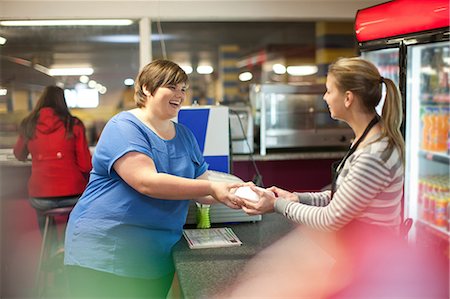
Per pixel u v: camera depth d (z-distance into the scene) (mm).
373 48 2820
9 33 4195
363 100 1707
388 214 1686
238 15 4191
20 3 3938
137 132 2033
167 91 2043
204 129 2715
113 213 2062
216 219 2432
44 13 3965
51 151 3676
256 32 7020
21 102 4309
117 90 4871
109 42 4438
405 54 2545
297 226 2375
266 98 4168
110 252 2080
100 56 4621
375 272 1682
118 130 2033
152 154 2057
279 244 2129
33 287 3854
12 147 4227
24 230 4023
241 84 7203
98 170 2102
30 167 4012
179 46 7105
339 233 1749
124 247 2080
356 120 1740
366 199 1643
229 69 7277
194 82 7184
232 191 1983
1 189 3986
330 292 1654
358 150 1692
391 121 1684
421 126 3283
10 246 3992
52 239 3789
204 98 7004
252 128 4066
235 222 2451
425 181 3281
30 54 4336
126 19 4125
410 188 3312
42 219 3816
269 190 2051
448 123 3174
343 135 4352
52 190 3701
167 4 4102
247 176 4250
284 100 4203
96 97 4832
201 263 1900
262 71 7195
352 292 1653
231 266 1868
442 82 3262
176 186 1957
